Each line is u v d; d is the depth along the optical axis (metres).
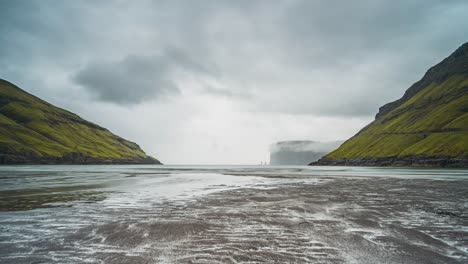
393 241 18.72
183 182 67.75
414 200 36.88
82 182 65.62
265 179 79.56
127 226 22.77
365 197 39.81
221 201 36.12
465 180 69.62
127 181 69.81
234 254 16.23
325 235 20.09
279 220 24.84
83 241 18.84
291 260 15.30
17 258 15.79
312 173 119.06
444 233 20.66
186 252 16.61
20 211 29.42
